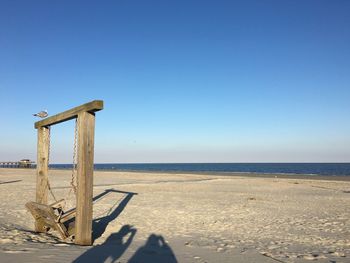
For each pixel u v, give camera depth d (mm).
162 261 3678
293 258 4016
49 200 9422
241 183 18391
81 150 4539
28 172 28859
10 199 9422
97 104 4332
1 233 4812
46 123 5430
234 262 3746
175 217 7145
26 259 3381
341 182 20094
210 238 5234
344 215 7789
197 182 18891
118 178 22234
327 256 4168
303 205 9609
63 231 4887
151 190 13578
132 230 5781
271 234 5648
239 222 6727
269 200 10727
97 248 4215
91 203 4602
